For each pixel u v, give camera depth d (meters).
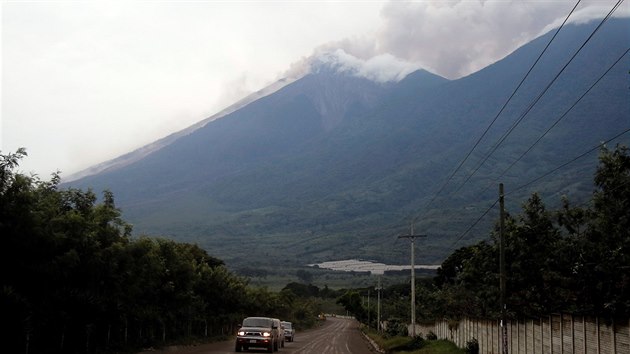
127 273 29.05
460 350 42.31
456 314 49.84
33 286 24.08
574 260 26.69
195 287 53.28
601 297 24.28
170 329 45.66
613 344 17.52
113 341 33.53
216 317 58.19
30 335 24.36
